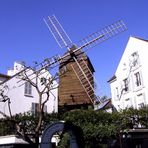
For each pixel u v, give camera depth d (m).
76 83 36.19
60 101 36.75
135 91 36.09
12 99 31.61
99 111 24.89
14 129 24.61
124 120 24.59
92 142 22.88
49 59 30.14
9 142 23.88
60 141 23.30
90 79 33.09
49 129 14.64
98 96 32.31
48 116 24.89
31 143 19.86
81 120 23.64
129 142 24.92
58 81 36.72
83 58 33.94
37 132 19.97
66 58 33.00
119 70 39.78
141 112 25.50
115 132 23.36
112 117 24.34
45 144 14.44
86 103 35.06
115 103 39.62
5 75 32.31
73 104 35.78
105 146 23.45
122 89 38.56
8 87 31.39
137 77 36.38
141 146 25.42
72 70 33.97
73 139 14.69
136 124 25.31
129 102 36.91
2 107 30.39
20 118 25.06
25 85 33.50
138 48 36.47
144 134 25.62
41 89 34.53
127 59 38.38
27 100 33.19
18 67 32.69
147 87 34.06
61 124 14.57
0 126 25.52
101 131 22.86
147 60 34.72
